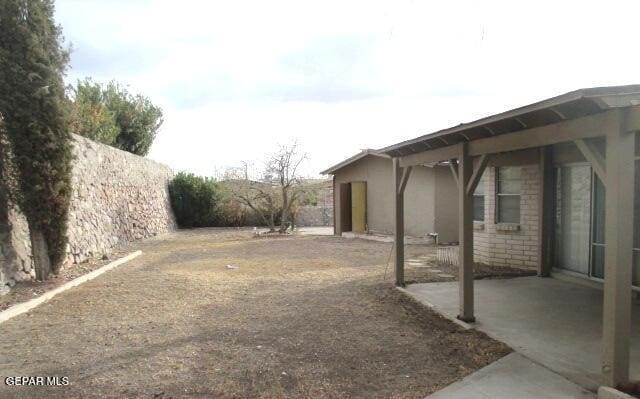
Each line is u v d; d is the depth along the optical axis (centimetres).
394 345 504
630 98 338
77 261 1102
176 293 792
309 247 1512
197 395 385
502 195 1002
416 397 380
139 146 2497
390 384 404
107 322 612
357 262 1143
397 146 709
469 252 583
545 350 468
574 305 651
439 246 1487
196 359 468
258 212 2244
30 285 810
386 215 1788
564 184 852
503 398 371
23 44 799
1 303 692
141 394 386
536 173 916
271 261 1188
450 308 649
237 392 390
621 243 357
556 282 822
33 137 815
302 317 625
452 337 525
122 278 950
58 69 862
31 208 829
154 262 1201
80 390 395
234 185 2188
